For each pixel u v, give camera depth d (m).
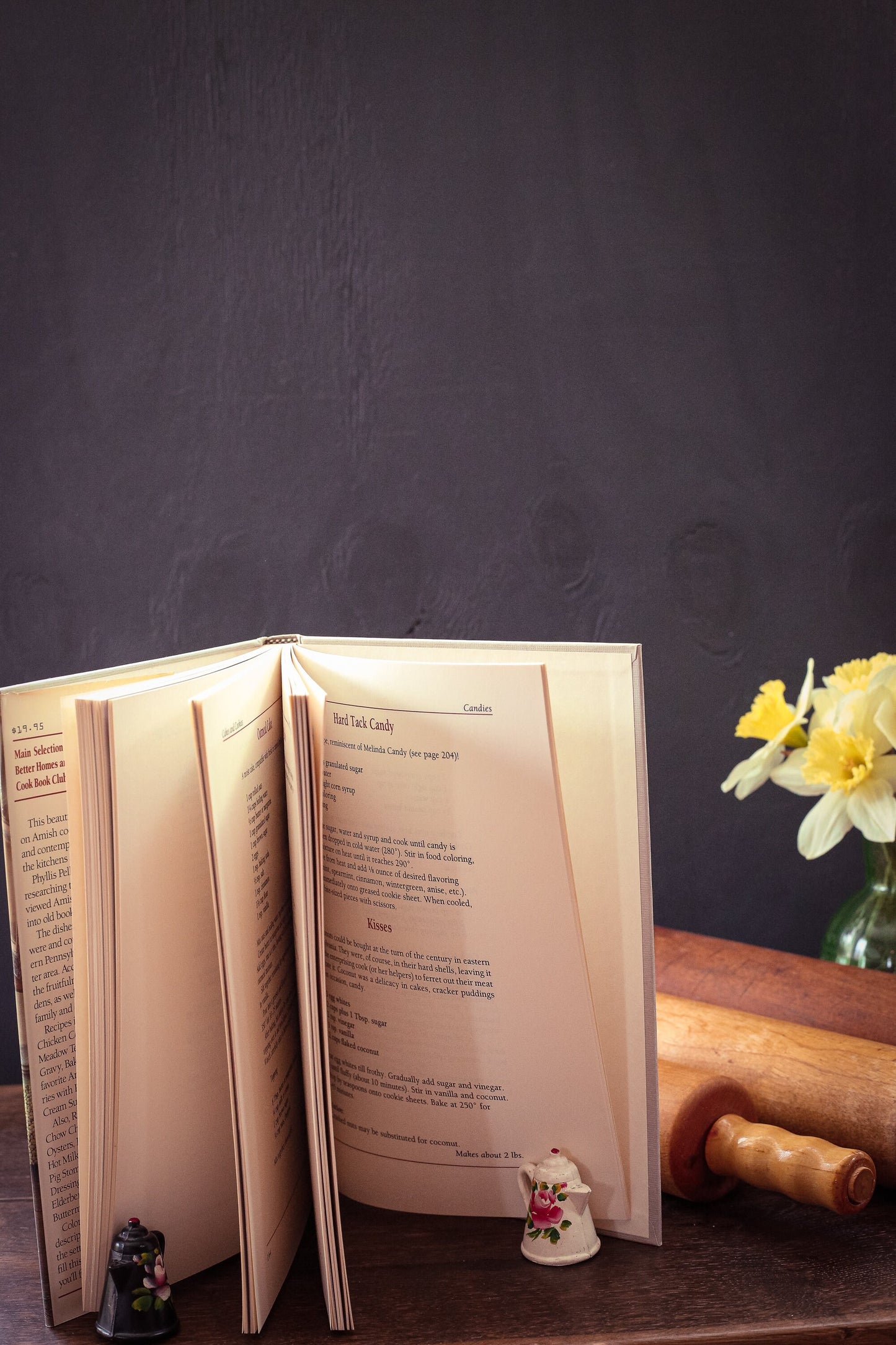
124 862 0.50
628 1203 0.62
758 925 1.30
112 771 0.49
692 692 1.27
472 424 1.21
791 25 1.21
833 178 1.23
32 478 1.16
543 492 1.23
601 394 1.22
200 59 1.15
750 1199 0.67
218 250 1.17
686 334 1.23
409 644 0.64
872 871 0.88
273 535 1.20
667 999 0.80
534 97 1.19
